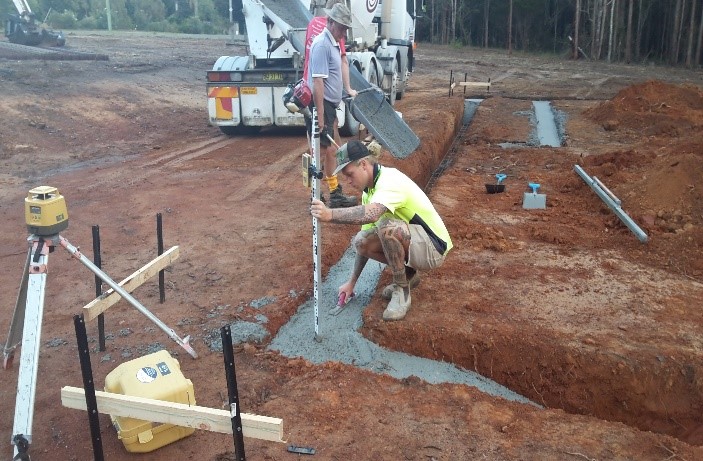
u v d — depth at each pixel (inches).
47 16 1357.0
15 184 331.9
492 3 1478.8
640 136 439.2
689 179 256.4
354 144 157.6
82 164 383.2
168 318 179.5
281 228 251.4
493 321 175.0
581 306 185.2
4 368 154.9
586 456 126.3
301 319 183.9
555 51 1357.0
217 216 269.1
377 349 169.9
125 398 110.1
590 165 339.6
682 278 205.8
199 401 141.3
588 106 572.7
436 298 188.9
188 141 452.8
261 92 425.4
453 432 134.1
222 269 212.5
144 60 750.5
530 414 142.9
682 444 131.0
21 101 477.4
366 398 145.9
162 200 294.7
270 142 432.1
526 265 214.4
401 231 163.3
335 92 240.4
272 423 104.7
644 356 160.9
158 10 1705.2
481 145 437.1
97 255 155.1
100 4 1533.0
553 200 286.5
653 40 1218.6
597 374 161.6
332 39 231.6
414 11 618.8
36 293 117.3
